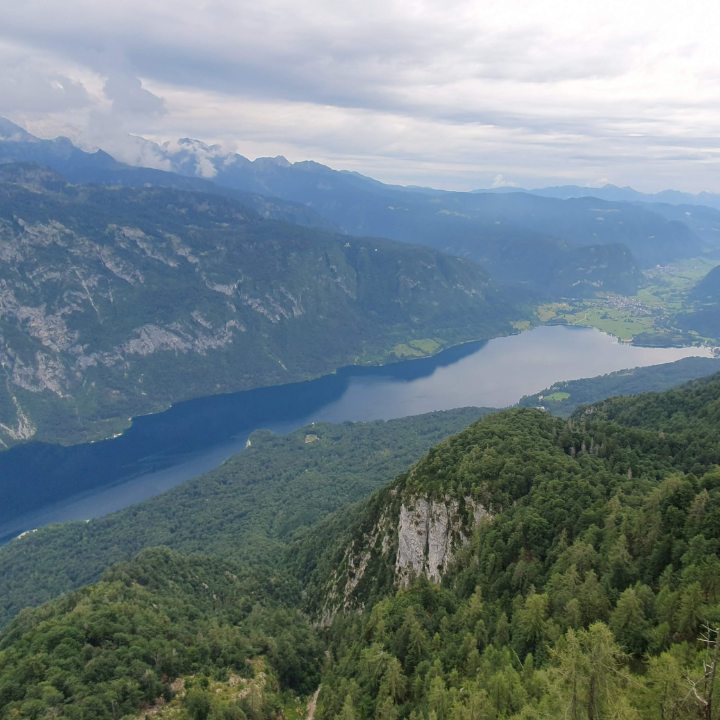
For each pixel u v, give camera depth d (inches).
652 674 2842.0
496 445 7436.0
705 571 3533.5
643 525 4515.3
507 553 5447.8
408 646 5054.1
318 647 7204.7
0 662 5226.4
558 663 3503.9
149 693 5196.9
